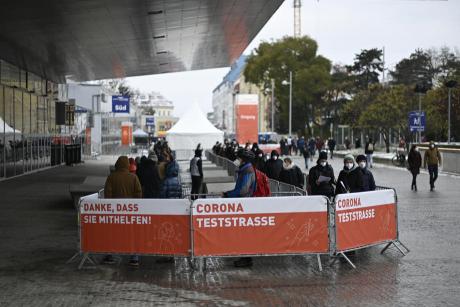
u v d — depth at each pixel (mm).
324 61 82250
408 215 16109
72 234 13297
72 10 21094
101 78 52156
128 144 71375
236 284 8703
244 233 9469
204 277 9164
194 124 52156
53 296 8086
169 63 44344
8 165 30406
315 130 87438
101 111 70438
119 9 21891
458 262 10125
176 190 11086
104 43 30688
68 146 43500
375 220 10477
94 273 9469
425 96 54062
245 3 23219
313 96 81562
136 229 9648
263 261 10312
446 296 7969
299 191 12430
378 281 8820
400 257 10562
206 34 31141
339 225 9680
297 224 9523
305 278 9047
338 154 58188
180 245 9508
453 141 53969
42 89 43906
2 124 29891
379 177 31297
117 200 9688
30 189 24391
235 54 41719
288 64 81250
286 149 52406
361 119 55906
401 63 89188
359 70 101750
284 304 7617
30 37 26547
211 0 22234
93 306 7598
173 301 7805
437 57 82312
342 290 8312
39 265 10094
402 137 55156
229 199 9430
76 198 16875
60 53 32688
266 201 9469
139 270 9688
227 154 30531
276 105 94875
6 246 11844
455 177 30922
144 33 28719
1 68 32344
